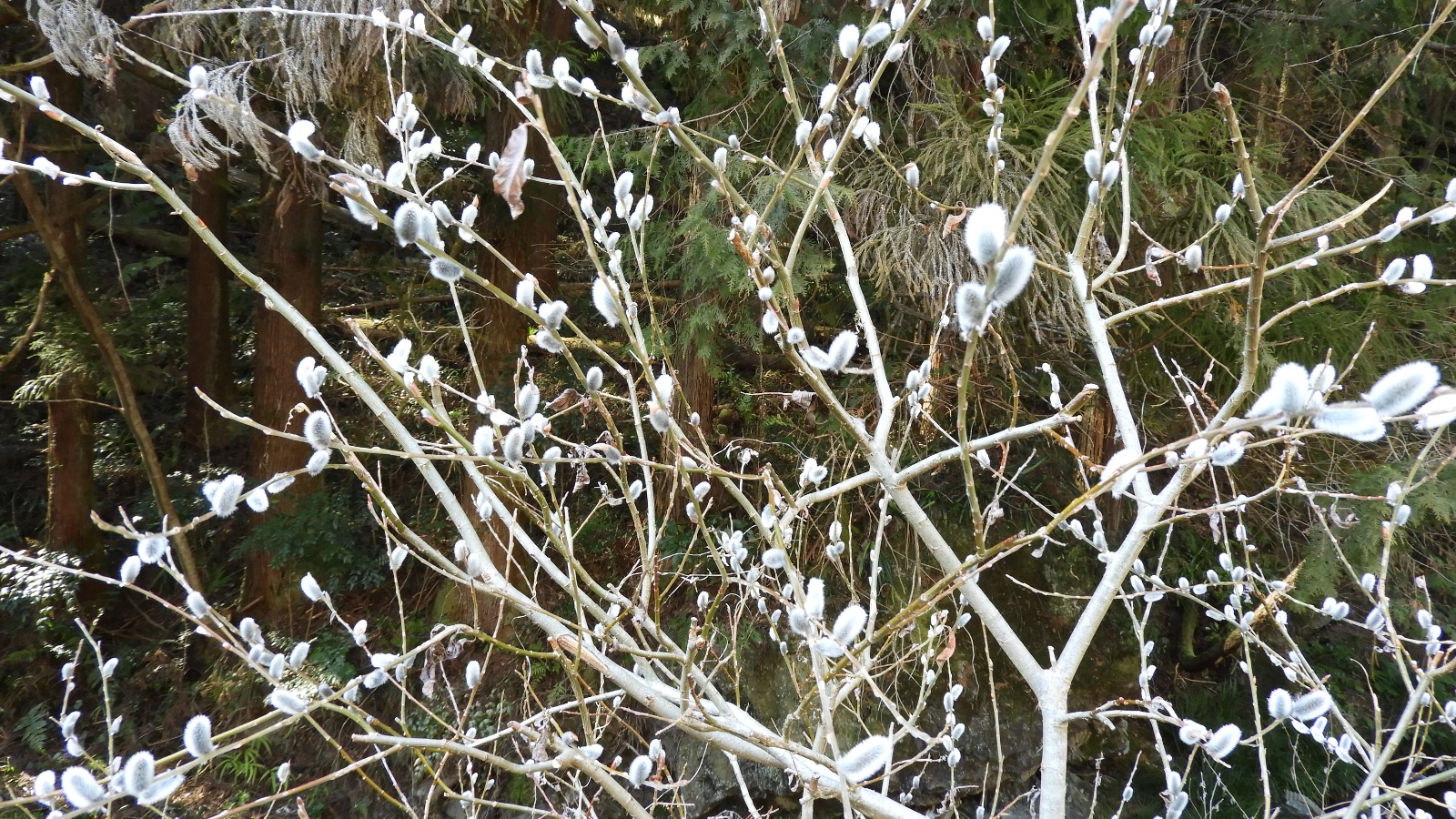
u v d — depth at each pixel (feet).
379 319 24.43
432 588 18.85
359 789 15.72
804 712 6.23
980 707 15.35
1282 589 6.30
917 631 14.74
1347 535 12.46
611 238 4.88
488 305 17.44
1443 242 14.84
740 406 18.21
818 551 15.38
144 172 3.93
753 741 4.59
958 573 4.42
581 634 4.86
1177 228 12.91
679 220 13.83
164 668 18.39
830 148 5.21
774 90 13.00
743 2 12.17
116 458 22.15
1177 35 13.62
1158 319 13.14
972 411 15.15
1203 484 15.56
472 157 4.66
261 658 4.17
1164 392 14.83
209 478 21.54
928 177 12.10
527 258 17.34
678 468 4.70
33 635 17.88
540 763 4.29
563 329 18.39
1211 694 16.83
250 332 25.34
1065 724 4.98
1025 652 5.16
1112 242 12.60
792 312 4.59
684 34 13.55
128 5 12.28
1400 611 13.52
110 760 4.88
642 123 13.42
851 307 15.69
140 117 15.56
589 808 6.00
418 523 19.99
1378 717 6.06
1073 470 17.11
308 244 19.10
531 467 11.51
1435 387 3.02
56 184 18.39
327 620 18.30
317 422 4.00
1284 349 13.04
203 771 16.11
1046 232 11.86
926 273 11.66
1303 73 15.23
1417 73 14.65
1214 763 15.66
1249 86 15.67
